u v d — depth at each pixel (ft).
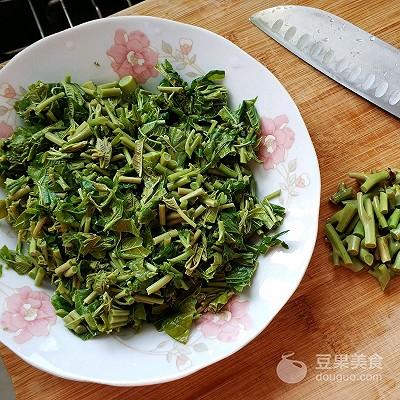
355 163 1.05
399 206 1.00
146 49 1.01
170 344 0.91
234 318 0.92
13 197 0.94
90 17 1.35
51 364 0.88
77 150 0.93
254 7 1.11
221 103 1.01
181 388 0.95
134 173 0.93
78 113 0.97
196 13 1.11
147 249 0.89
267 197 0.97
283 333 0.97
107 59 1.01
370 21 1.12
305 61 1.09
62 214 0.89
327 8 1.12
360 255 0.99
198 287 0.93
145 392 0.95
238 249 0.94
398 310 0.99
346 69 1.07
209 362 0.87
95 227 0.90
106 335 0.92
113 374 0.88
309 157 0.95
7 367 0.94
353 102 1.07
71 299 0.92
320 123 1.07
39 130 0.98
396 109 1.06
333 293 0.99
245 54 0.98
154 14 1.10
